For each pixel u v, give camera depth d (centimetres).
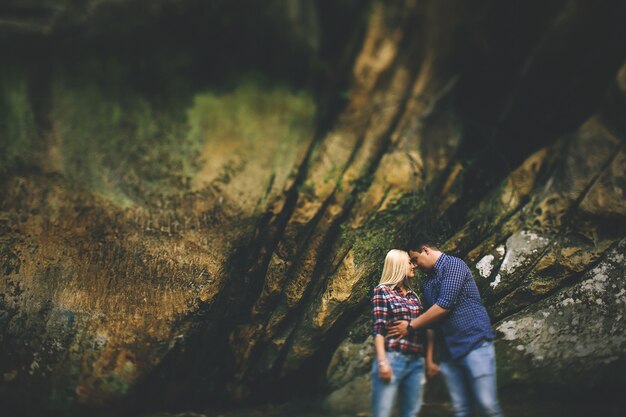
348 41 436
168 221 444
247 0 405
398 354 326
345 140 454
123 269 439
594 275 431
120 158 441
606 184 423
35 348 423
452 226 471
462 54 446
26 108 427
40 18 413
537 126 470
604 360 431
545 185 450
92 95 431
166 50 424
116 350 425
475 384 325
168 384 443
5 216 438
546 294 441
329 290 448
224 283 448
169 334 431
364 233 454
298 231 457
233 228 447
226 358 469
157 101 434
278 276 459
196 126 439
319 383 470
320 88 443
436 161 474
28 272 436
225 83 436
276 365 472
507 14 428
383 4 427
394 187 462
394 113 458
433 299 350
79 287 435
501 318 447
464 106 471
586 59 434
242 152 441
